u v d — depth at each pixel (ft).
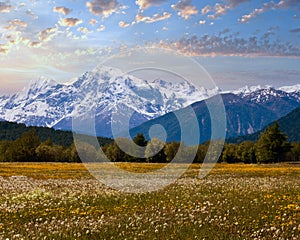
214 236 37.81
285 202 56.75
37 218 49.39
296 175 122.52
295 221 43.16
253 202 57.26
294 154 311.06
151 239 37.06
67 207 56.80
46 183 95.30
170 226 41.98
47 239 38.06
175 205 56.75
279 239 36.37
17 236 38.24
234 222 43.50
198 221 43.96
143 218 46.96
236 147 318.45
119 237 38.17
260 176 121.60
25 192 71.97
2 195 68.69
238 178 109.09
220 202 57.98
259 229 40.45
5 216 50.34
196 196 66.18
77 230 41.14
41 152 320.29
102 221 44.47
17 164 236.84
